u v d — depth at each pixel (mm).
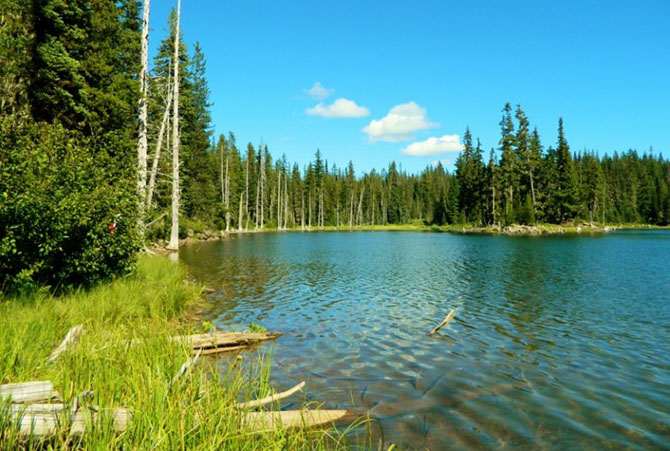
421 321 9977
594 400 5473
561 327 9430
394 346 7875
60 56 14852
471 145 82438
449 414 4977
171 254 25469
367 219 120250
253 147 93375
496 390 5773
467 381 6105
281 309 11102
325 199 108250
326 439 4277
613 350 7746
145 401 3662
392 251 31859
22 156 8203
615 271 19312
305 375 6227
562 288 14789
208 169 49750
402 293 13875
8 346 4715
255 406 4652
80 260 9406
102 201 9758
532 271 19594
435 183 135500
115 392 4102
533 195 68375
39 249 8242
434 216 107812
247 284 15242
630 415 5035
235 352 7273
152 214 19125
